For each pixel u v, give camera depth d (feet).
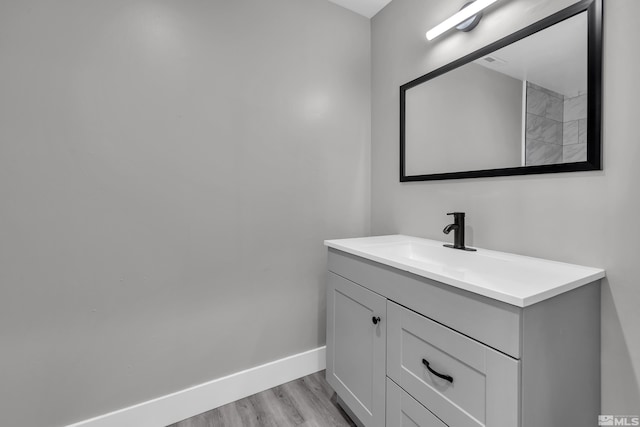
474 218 4.63
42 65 3.89
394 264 3.60
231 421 4.80
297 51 5.78
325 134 6.14
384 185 6.40
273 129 5.57
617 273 3.16
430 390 3.17
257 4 5.37
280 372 5.74
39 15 3.86
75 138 4.09
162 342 4.73
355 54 6.48
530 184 3.92
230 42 5.13
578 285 2.89
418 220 5.61
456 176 4.83
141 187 4.51
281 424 4.74
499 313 2.52
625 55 3.07
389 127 6.23
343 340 4.78
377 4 6.24
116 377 4.42
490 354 2.58
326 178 6.18
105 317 4.33
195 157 4.89
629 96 3.05
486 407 2.62
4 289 3.78
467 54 4.66
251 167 5.38
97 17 4.17
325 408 5.10
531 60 3.83
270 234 5.61
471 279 2.84
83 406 4.22
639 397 3.02
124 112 4.36
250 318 5.47
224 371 5.24
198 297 4.99
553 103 3.62
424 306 3.25
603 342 3.25
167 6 4.62
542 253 3.80
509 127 4.08
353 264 4.52
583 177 3.42
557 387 2.73
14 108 3.77
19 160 3.81
